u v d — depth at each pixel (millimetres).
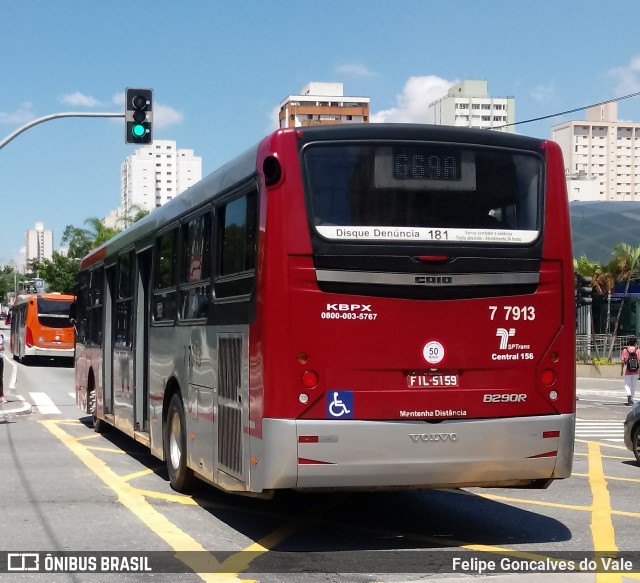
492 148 7410
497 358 7199
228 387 7840
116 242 13781
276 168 6984
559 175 7590
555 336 7383
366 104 150875
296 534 7766
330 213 6996
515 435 7172
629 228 52438
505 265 7285
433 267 7105
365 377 6926
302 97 148250
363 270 6977
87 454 13000
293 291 6875
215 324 8289
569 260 7512
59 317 42844
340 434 6824
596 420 20750
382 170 7137
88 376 16141
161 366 10578
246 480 7254
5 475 10984
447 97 180125
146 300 12000
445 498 9828
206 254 8773
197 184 9461
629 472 12062
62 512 8641
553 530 8055
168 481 10625
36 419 18797
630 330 43250
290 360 6832
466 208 7250
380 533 7848
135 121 20641
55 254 74125
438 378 7059
